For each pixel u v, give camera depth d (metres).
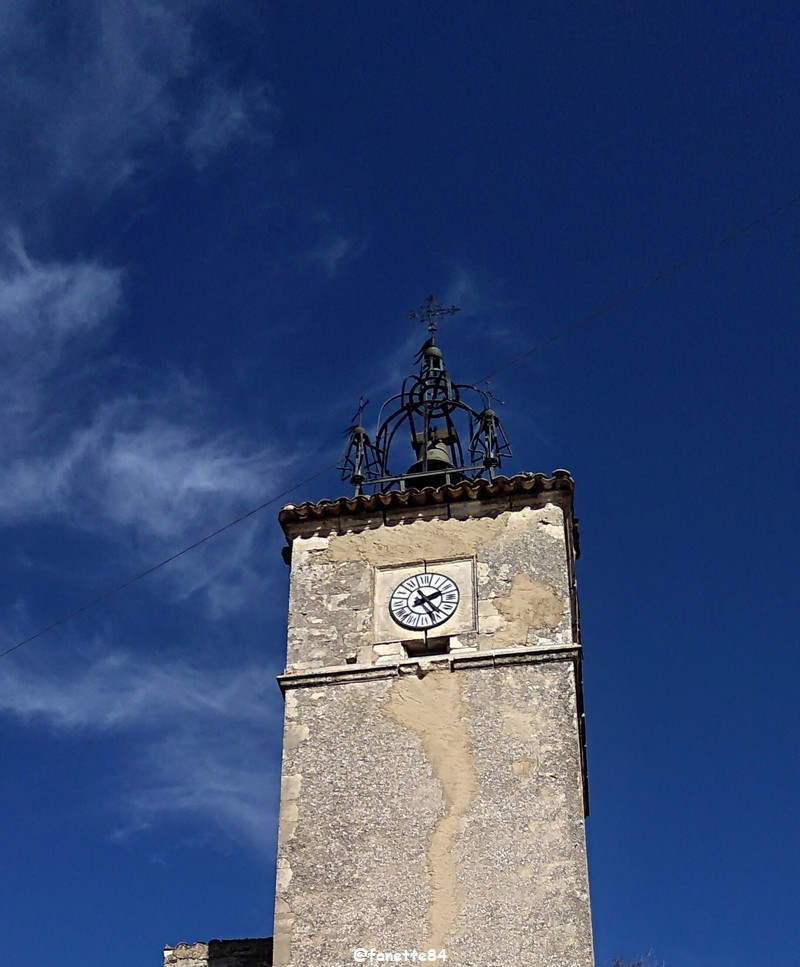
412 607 26.19
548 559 26.36
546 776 23.61
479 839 23.09
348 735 24.64
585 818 24.02
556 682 24.70
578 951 21.73
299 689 25.41
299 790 24.12
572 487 27.23
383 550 27.03
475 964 21.88
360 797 23.88
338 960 22.27
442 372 31.23
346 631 26.09
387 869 23.02
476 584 26.22
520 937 22.02
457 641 25.56
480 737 24.22
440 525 27.16
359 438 29.84
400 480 29.00
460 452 30.36
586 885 22.36
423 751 24.22
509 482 27.11
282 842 23.61
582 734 25.81
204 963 26.75
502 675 24.92
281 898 23.00
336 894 22.91
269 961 26.48
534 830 23.05
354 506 27.44
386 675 25.23
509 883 22.56
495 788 23.59
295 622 26.38
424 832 23.31
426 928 22.34
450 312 32.00
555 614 25.62
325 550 27.28
